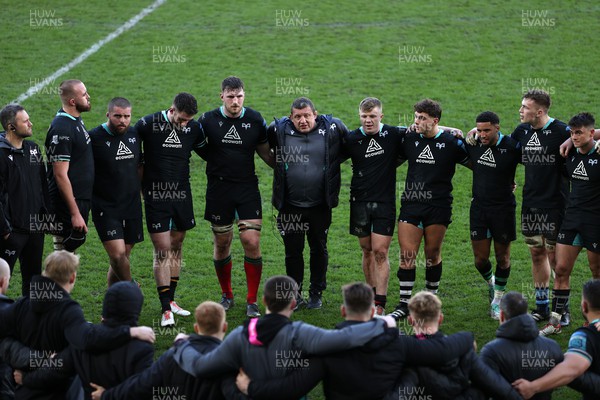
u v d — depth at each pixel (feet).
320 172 103.45
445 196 103.50
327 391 70.64
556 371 72.69
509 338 73.56
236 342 69.87
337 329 69.82
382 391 69.15
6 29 213.05
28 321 74.79
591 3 225.76
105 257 124.77
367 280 109.29
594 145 95.35
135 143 102.58
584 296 76.28
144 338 72.43
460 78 188.65
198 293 113.80
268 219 139.33
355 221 105.60
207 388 70.85
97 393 71.97
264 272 120.78
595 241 96.43
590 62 193.16
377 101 102.06
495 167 101.71
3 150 97.50
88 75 189.88
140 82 187.42
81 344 72.02
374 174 103.35
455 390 70.90
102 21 220.23
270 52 203.10
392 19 220.02
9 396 81.00
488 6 225.97
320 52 203.00
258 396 68.80
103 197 102.32
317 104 177.78
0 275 79.61
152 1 234.79
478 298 111.24
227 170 104.63
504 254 104.47
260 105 177.17
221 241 106.93
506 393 71.31
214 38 210.59
